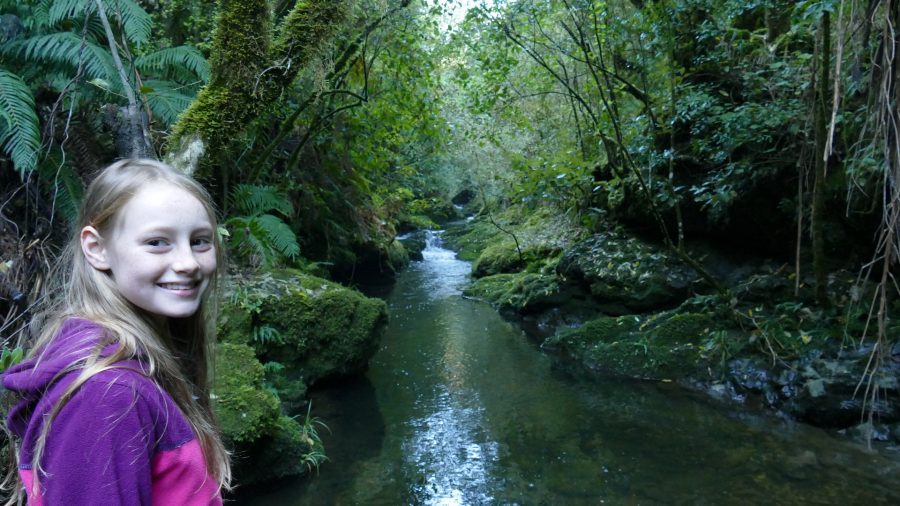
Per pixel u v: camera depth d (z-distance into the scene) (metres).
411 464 3.92
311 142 7.86
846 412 4.23
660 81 6.75
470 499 3.50
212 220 0.98
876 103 2.95
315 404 4.92
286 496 3.50
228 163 5.82
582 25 6.93
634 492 3.54
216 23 3.56
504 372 5.84
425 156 12.64
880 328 3.21
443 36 7.81
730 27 6.10
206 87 3.57
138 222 0.87
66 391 0.77
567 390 5.32
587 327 6.49
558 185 8.24
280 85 3.63
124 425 0.78
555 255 9.72
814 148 4.68
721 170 5.89
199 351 1.11
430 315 8.27
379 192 11.88
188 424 0.89
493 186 15.90
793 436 4.20
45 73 3.69
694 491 3.52
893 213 2.91
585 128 8.90
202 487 0.88
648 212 7.08
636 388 5.33
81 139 3.83
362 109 7.79
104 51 3.70
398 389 5.34
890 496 3.36
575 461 3.96
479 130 11.77
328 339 5.24
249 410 3.47
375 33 6.58
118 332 0.86
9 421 0.88
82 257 0.93
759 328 5.23
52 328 0.94
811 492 3.44
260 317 4.97
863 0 3.69
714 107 5.87
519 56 9.76
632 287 6.83
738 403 4.86
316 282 5.54
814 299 5.31
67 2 3.52
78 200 3.54
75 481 0.74
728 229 6.37
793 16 4.60
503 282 9.55
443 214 20.08
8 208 3.51
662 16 6.23
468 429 4.50
